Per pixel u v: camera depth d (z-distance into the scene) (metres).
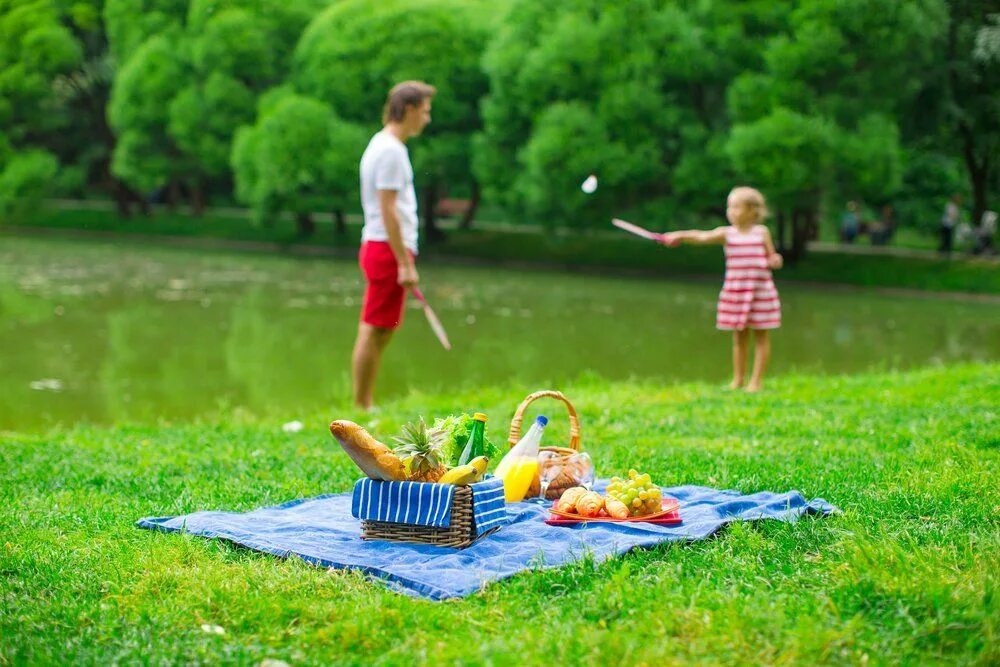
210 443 8.16
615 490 5.08
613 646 3.42
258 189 34.19
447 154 34.12
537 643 3.49
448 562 4.39
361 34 34.16
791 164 26.00
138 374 13.58
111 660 3.43
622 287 26.89
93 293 22.39
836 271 28.69
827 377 11.88
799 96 26.88
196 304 20.89
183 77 38.34
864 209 39.88
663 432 8.12
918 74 28.58
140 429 9.18
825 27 26.41
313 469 6.77
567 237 35.19
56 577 4.25
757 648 3.44
